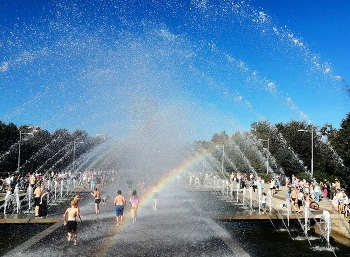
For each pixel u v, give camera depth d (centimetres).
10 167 7019
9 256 1258
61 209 2408
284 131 7069
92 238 1516
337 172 4625
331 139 4903
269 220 2045
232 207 2583
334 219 1875
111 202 2897
